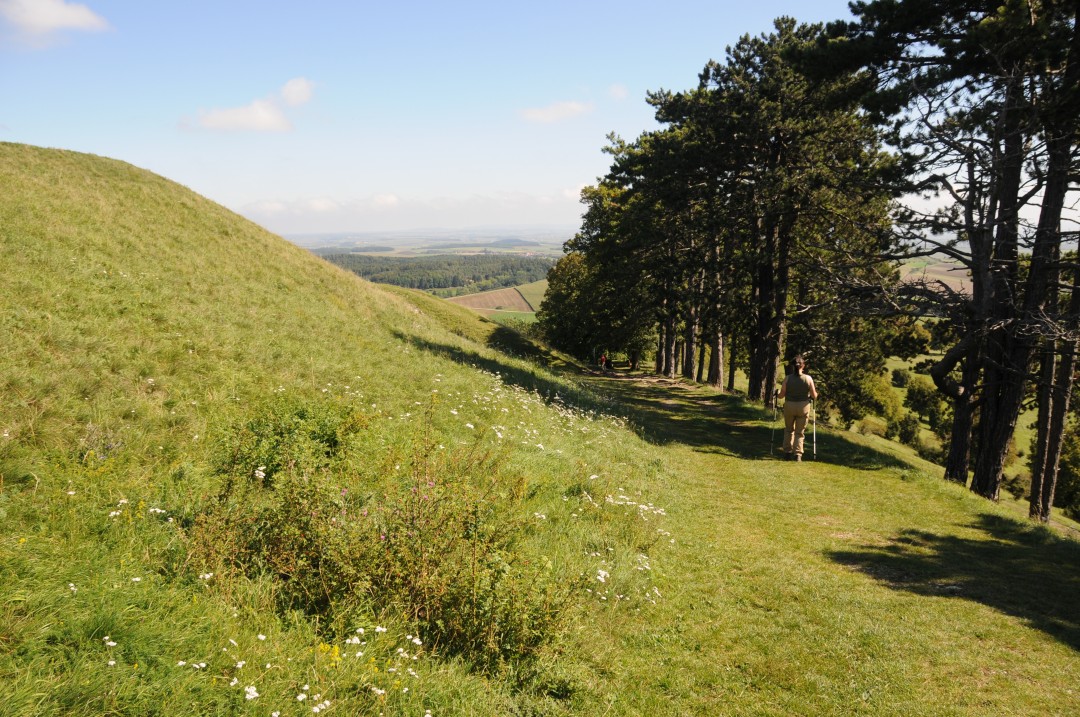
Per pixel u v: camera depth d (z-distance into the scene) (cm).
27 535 454
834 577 661
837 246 2355
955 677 460
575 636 477
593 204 4547
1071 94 1283
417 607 448
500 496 682
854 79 1712
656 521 777
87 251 1268
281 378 1024
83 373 767
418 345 1792
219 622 399
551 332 6216
